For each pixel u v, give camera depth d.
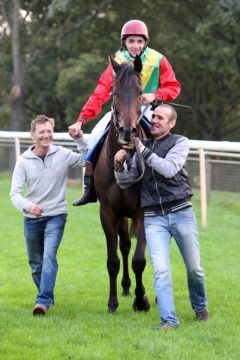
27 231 8.52
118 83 7.70
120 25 36.00
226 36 33.72
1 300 9.10
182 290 9.71
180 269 11.06
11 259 11.58
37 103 39.19
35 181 8.38
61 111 40.06
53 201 8.42
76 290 9.70
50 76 38.19
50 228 8.39
